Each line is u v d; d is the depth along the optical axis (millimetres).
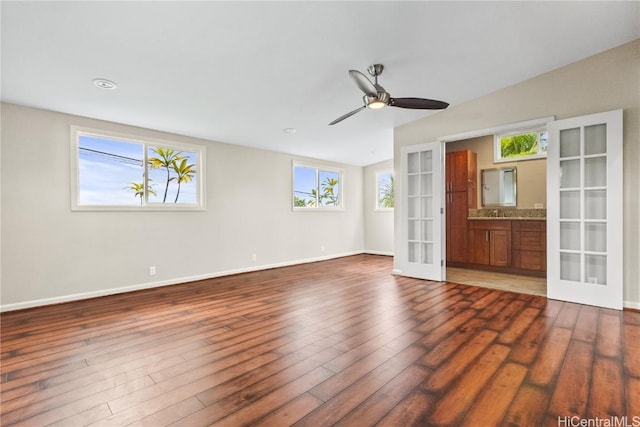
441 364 2068
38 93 3158
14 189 3369
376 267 5879
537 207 5277
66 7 2018
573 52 3172
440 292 3924
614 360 2078
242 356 2225
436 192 4500
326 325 2820
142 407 1652
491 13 2457
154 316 3117
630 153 3098
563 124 3396
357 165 7684
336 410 1607
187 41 2463
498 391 1753
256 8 2166
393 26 2508
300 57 2828
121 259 4074
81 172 3877
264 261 5723
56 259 3607
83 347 2400
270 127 4602
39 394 1781
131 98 3371
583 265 3344
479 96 4043
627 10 2525
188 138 4746
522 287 4113
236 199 5332
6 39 2287
